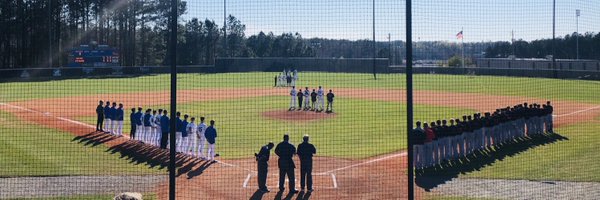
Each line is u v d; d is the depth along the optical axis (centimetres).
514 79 6316
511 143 2297
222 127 2752
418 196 1462
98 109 2630
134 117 2367
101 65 7088
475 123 2109
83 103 3966
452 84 5747
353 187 1562
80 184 1575
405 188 1547
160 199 1420
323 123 2906
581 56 7575
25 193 1466
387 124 2862
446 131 1923
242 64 7444
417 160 1789
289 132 2594
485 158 1988
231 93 4816
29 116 3189
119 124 2506
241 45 9819
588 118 3152
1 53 7956
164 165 1861
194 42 8975
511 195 1462
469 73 6962
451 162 1917
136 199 1238
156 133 2252
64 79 6359
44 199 1408
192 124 2050
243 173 1750
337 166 1838
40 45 8212
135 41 9088
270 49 9069
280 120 3025
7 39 7950
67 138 2392
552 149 2156
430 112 3425
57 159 1919
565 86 5347
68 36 8569
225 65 7406
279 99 4291
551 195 1455
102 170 1764
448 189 1537
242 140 2372
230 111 3447
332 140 2352
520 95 4659
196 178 1675
